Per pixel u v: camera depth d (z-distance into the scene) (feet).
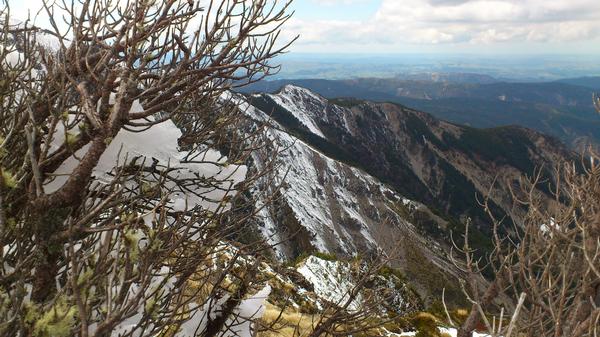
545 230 15.62
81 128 9.23
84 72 11.07
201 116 17.87
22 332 6.43
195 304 15.24
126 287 6.82
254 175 15.83
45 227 7.84
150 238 7.50
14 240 8.82
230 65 10.70
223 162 15.89
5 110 12.48
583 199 14.89
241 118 18.11
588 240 13.16
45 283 8.00
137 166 12.37
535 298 12.72
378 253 15.08
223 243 14.42
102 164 11.37
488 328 8.02
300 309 48.32
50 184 10.40
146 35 9.44
